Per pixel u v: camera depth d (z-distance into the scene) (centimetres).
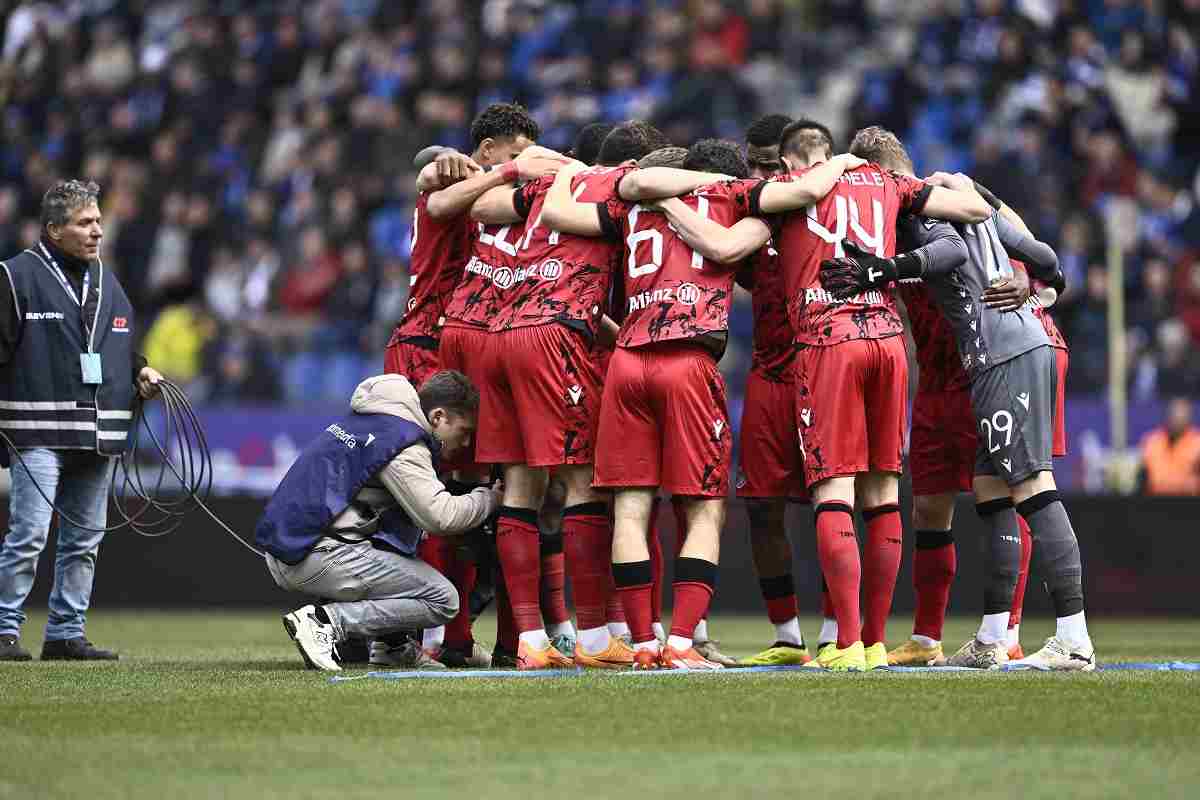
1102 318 4872
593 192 2128
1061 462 4572
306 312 5616
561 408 2130
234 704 1659
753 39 6353
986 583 2261
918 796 1172
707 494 2042
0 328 2447
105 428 2512
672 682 1848
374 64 6512
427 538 2312
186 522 4525
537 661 2117
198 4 7206
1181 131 6056
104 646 2856
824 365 2005
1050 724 1498
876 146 2175
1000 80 5969
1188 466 4384
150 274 6047
